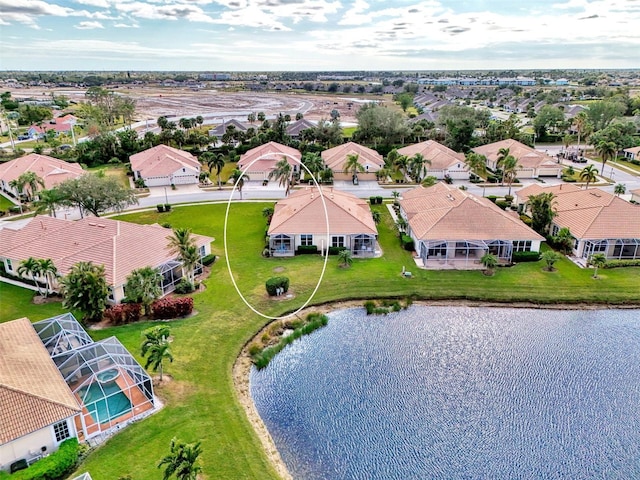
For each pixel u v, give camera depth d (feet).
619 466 101.96
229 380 127.95
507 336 151.43
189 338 145.18
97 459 99.40
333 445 107.76
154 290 154.20
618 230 202.39
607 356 140.77
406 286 178.50
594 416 116.26
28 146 462.60
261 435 110.42
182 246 169.48
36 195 280.72
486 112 499.92
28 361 114.21
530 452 105.50
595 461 103.14
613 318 161.48
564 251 209.56
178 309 156.76
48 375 110.93
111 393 110.93
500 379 130.62
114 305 164.04
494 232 201.57
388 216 261.44
